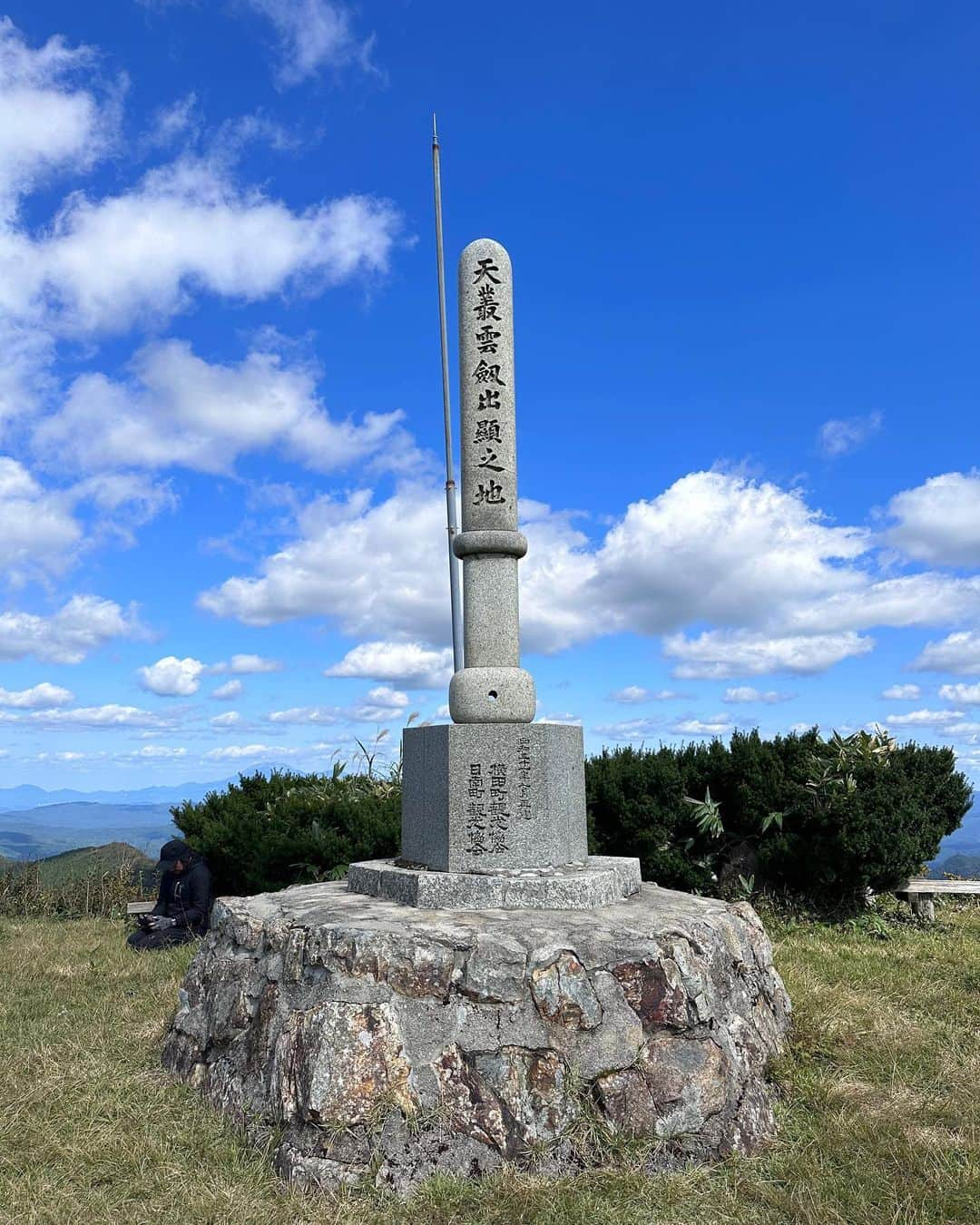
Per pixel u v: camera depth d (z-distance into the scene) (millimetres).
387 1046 4340
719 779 10430
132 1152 4359
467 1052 4352
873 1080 5336
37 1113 4742
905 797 9703
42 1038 6062
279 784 11734
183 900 9586
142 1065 5582
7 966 8461
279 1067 4500
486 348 6809
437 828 6129
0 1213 3799
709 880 10188
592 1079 4367
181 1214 3842
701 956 4953
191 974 5871
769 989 5789
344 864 9914
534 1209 3818
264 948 5238
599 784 10422
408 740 6645
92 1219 3793
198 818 11297
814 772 9906
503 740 6082
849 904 9961
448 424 10617
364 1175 4031
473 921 5074
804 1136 4586
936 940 8984
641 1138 4262
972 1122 4723
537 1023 4445
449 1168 4078
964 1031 6215
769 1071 5180
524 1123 4207
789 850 9812
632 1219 3795
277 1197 3980
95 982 7844
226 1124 4633
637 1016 4570
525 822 6016
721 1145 4379
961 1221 3811
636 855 10352
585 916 5238
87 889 12570
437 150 10547
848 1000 6648
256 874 10070
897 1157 4340
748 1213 3883
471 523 6727
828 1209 3844
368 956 4605
